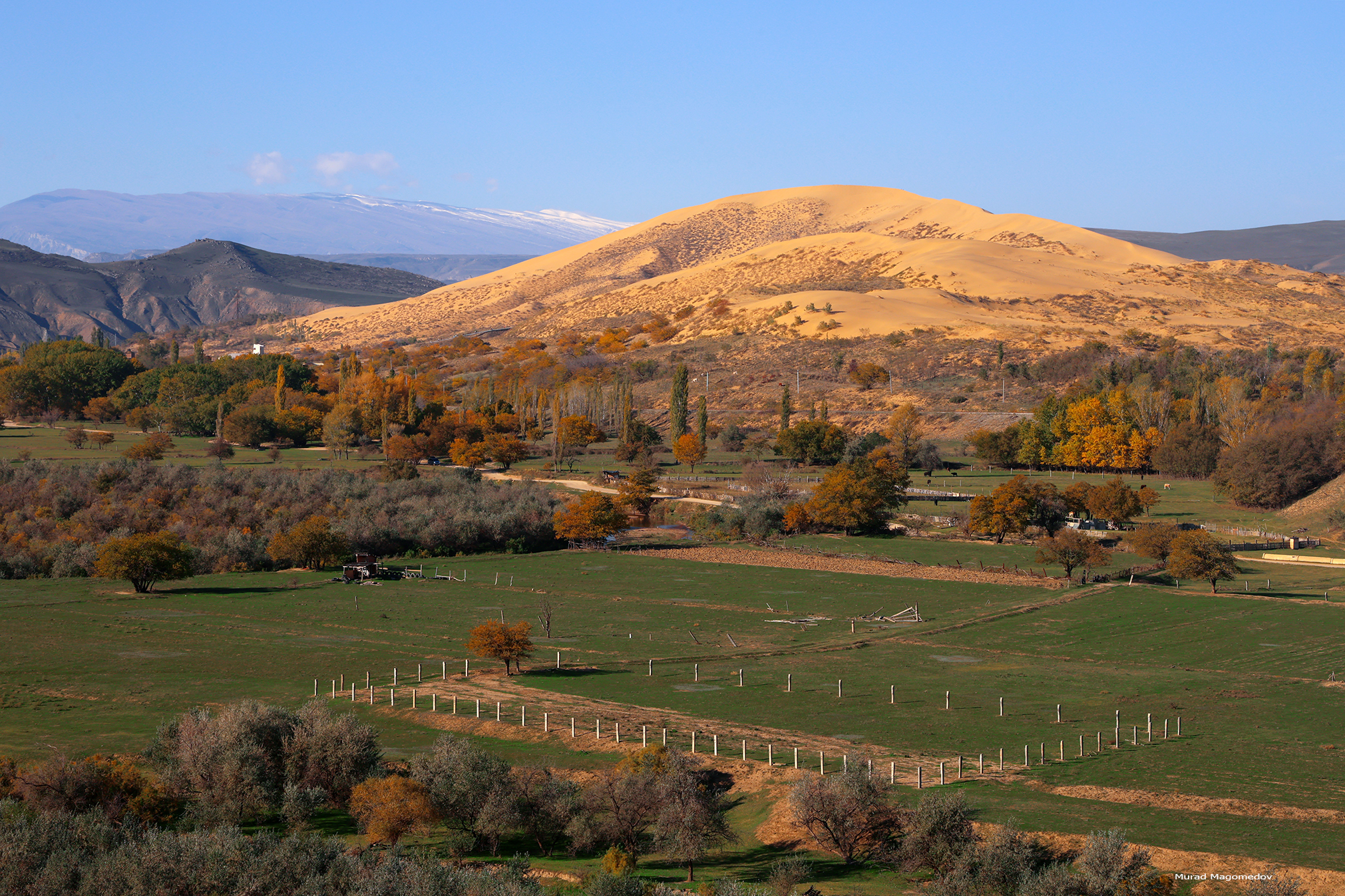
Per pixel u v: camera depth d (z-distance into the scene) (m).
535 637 87.44
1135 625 91.06
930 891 40.50
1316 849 43.72
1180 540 105.06
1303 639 85.88
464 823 46.81
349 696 68.56
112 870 38.16
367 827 46.25
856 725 62.75
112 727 60.59
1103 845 40.50
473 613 97.44
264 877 38.03
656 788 46.59
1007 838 42.38
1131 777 53.28
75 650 80.62
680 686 72.00
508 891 37.00
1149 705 67.50
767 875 43.59
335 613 96.50
